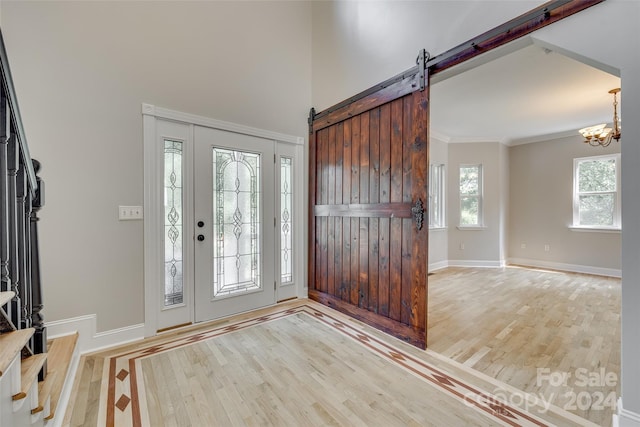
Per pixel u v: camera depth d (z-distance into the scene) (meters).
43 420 1.31
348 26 3.04
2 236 1.19
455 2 2.06
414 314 2.31
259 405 1.62
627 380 1.33
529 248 5.73
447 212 5.67
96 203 2.23
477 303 3.38
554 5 1.57
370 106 2.71
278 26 3.31
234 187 3.00
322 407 1.61
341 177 3.07
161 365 2.03
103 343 2.26
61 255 2.10
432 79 2.33
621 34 1.38
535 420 1.50
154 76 2.49
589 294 3.75
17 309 1.28
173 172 2.62
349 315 2.95
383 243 2.58
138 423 1.48
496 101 3.78
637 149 1.32
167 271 2.59
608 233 4.84
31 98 2.00
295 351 2.23
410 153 2.33
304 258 3.58
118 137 2.32
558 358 2.12
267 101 3.22
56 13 2.08
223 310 2.91
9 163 1.26
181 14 2.64
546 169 5.51
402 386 1.80
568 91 3.47
